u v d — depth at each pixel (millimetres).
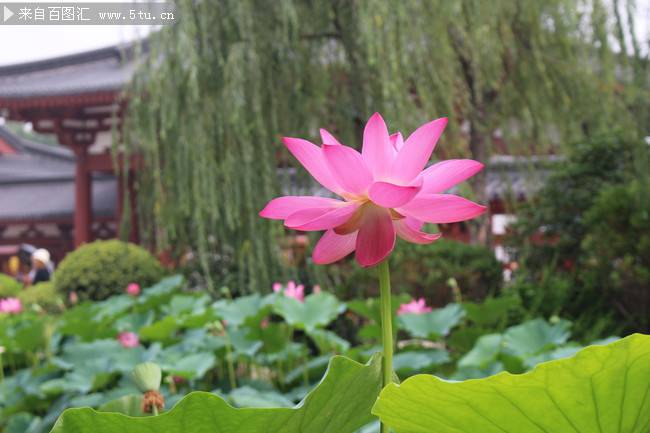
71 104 11234
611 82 5820
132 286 4578
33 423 2363
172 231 5805
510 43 6336
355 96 5914
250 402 1741
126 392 2334
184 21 5105
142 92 5664
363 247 709
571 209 5695
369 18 4895
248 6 5324
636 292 4477
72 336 3457
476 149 7359
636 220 4469
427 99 5188
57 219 15469
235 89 5078
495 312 3244
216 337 2807
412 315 3135
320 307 2947
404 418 716
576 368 629
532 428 700
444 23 5379
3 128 19172
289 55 5645
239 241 5773
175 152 5727
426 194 725
